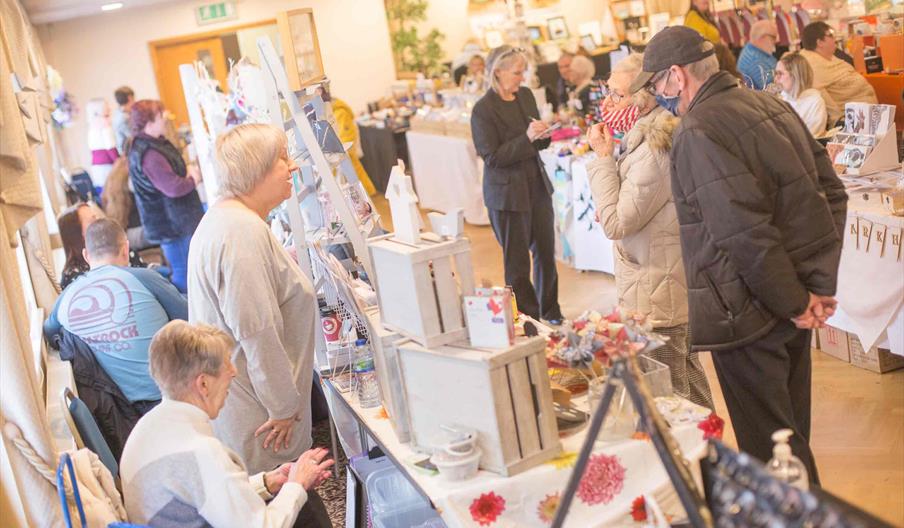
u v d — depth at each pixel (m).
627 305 3.40
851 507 1.73
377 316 2.79
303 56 3.47
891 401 4.13
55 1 10.80
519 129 5.36
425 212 10.45
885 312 4.23
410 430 2.52
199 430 2.46
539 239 5.50
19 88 3.43
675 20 12.45
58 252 6.66
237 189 3.04
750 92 2.73
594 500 2.32
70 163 14.42
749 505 1.61
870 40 7.41
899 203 4.15
